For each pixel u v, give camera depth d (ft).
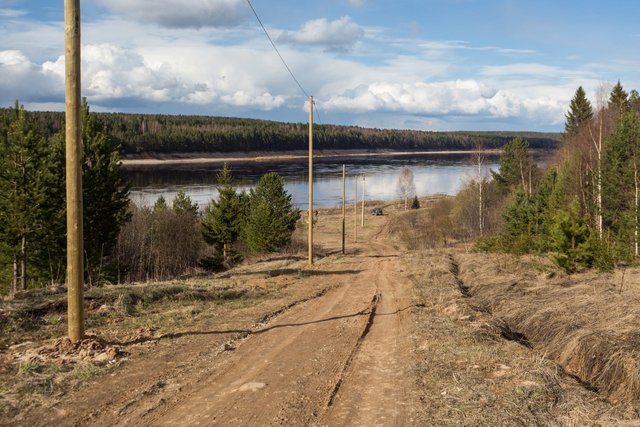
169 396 19.79
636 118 119.85
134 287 42.45
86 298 35.83
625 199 105.60
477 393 19.83
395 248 161.58
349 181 360.69
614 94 188.85
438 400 19.35
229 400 19.47
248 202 157.48
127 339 27.73
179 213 124.88
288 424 17.37
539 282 46.26
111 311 33.76
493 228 158.51
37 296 38.55
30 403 18.69
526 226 93.15
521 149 208.74
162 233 116.16
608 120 164.45
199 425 17.21
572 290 39.50
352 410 18.62
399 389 20.79
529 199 101.30
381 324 33.76
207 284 48.73
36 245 86.79
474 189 181.57
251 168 419.95
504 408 18.31
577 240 50.96
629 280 42.57
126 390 20.29
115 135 440.04
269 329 31.60
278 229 133.49
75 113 25.09
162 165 428.15
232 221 126.11
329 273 66.18
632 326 26.00
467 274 59.47
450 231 176.55
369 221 237.66
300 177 366.63
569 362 24.79
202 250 140.05
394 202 288.30
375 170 431.43
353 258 101.45
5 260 86.07
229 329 30.99
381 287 51.96
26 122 85.05
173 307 36.96
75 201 25.52
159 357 24.77
